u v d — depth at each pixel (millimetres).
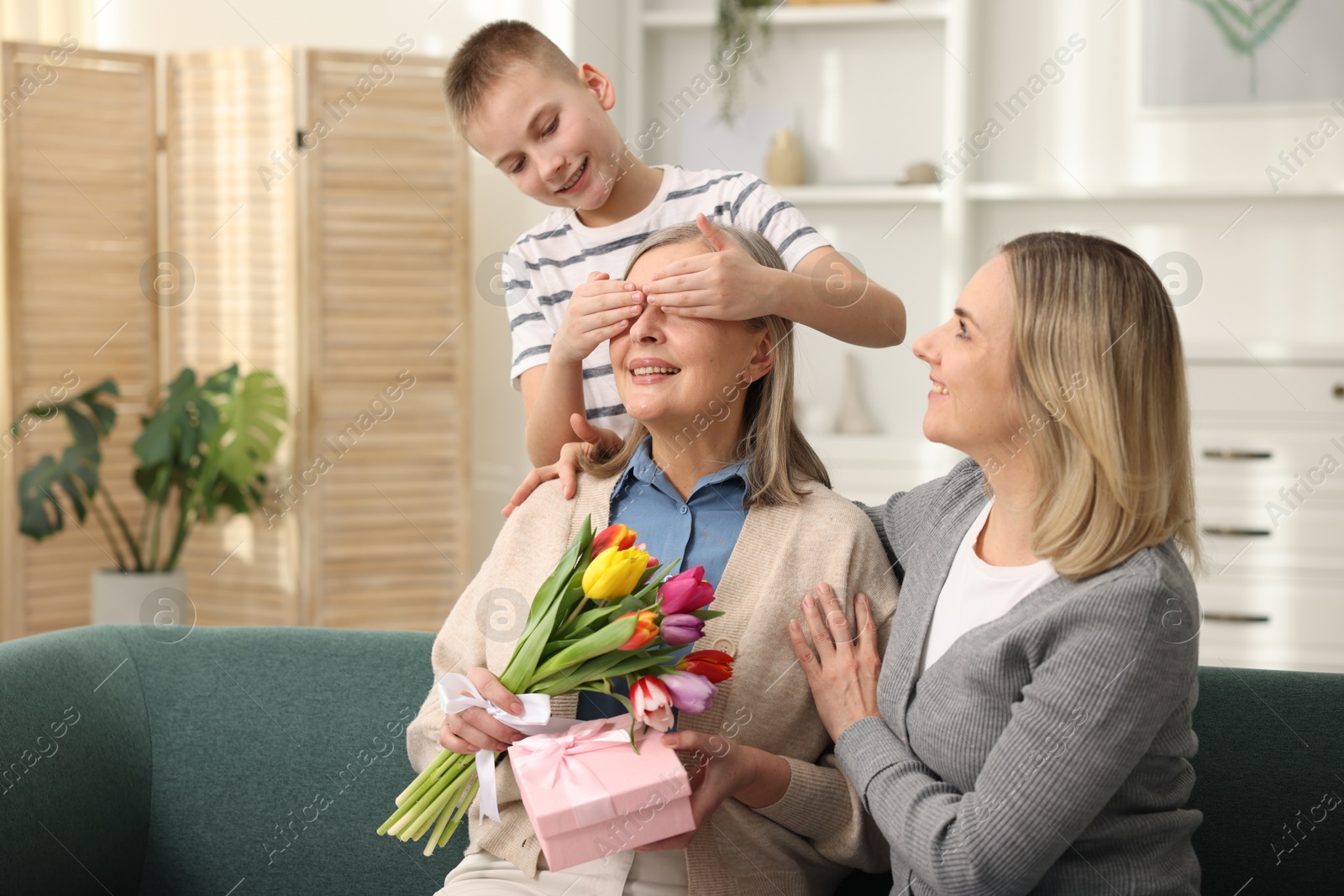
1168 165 3406
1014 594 1060
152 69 3455
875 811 1071
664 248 1295
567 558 1145
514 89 1561
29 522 3277
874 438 3416
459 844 1412
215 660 1530
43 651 1441
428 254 3453
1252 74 3320
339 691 1488
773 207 1624
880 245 3604
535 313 1740
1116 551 1007
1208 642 3146
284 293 3367
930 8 3389
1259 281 3361
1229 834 1258
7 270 3289
